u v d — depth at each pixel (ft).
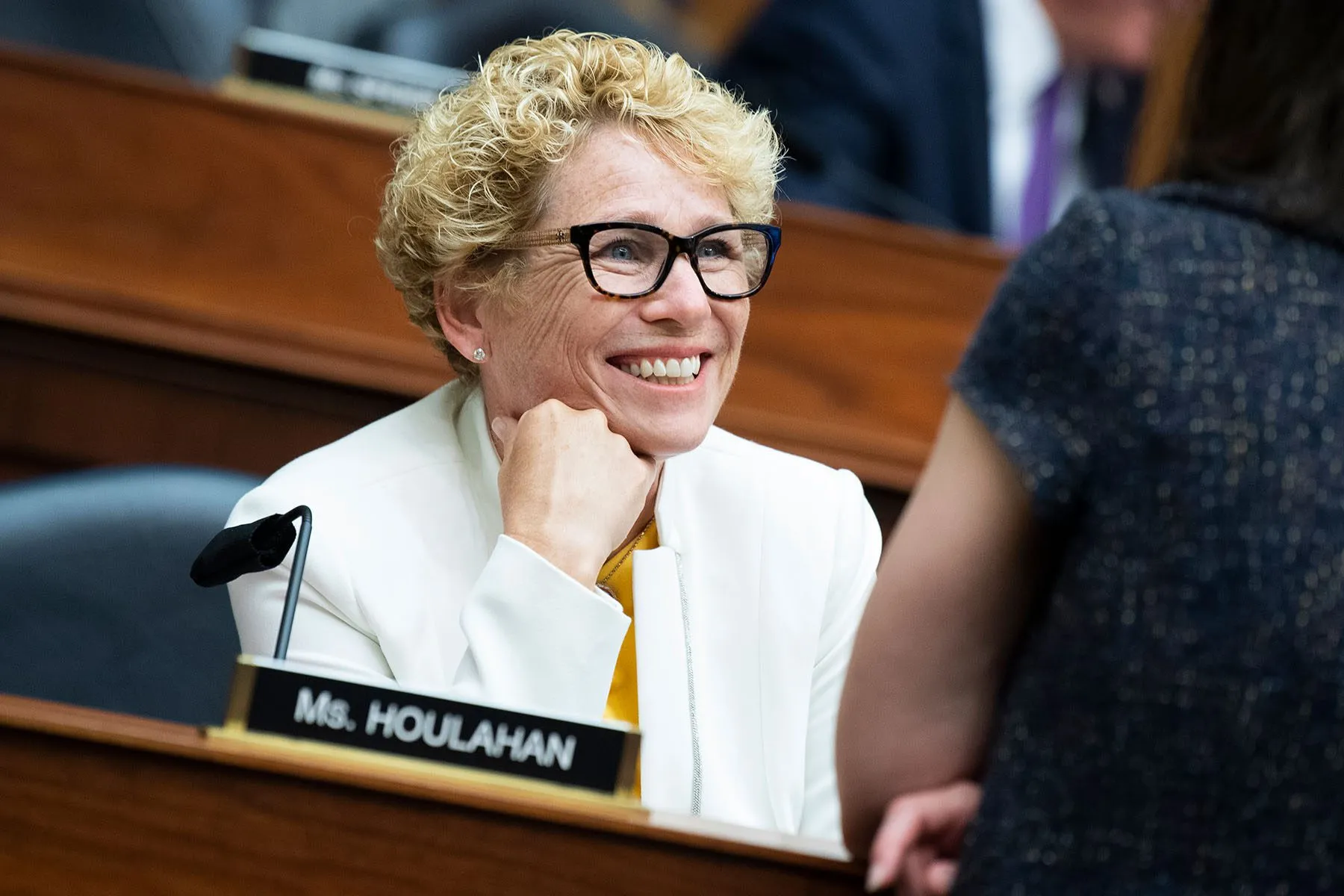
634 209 20.95
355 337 33.14
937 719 13.78
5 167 33.01
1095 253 12.60
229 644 23.30
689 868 13.82
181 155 33.22
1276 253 12.44
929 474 13.69
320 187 33.32
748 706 21.71
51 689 22.53
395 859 13.62
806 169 40.86
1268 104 12.70
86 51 41.32
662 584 21.88
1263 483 12.02
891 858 13.52
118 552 22.88
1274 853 11.96
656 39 44.39
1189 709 12.12
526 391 21.76
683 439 21.43
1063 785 12.51
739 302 21.57
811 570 22.54
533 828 13.70
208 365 33.04
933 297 34.45
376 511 21.62
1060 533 12.89
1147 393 12.25
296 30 41.37
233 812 13.58
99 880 13.50
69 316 32.58
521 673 18.56
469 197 21.20
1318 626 11.91
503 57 22.00
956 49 42.16
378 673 20.90
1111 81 42.52
